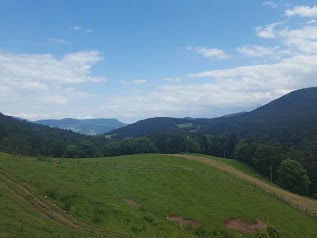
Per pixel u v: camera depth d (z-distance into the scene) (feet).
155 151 552.82
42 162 199.00
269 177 447.01
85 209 127.85
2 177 138.62
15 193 122.31
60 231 94.48
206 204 192.13
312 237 193.47
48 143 575.38
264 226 186.60
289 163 389.80
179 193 201.05
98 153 490.49
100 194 158.10
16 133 576.61
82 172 194.70
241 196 238.07
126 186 186.70
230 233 153.07
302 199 313.94
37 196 124.88
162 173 242.99
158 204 168.35
